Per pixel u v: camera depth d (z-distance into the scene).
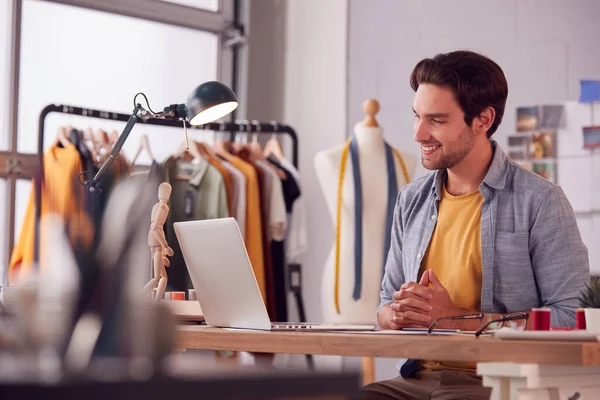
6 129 4.25
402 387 2.13
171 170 4.15
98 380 0.84
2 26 4.28
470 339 1.56
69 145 3.99
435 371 2.19
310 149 4.75
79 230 1.07
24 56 4.32
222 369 1.00
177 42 4.84
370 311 3.88
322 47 4.74
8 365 0.94
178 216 4.11
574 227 2.27
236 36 4.96
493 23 4.22
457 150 2.32
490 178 2.31
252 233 4.18
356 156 3.96
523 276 2.27
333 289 3.93
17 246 3.95
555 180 4.00
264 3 5.00
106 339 0.99
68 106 3.92
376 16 4.55
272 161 4.47
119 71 4.62
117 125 4.58
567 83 4.02
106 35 4.59
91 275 1.02
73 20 4.48
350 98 4.61
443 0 4.36
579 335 1.50
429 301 2.05
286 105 4.87
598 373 1.58
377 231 3.91
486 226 2.30
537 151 4.05
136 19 4.69
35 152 4.32
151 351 0.99
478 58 2.34
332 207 3.98
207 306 2.23
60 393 0.81
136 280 1.04
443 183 2.44
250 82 5.00
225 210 4.13
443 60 2.34
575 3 4.02
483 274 2.27
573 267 2.22
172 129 4.74
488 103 2.33
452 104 2.30
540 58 4.09
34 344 1.00
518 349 1.48
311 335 1.75
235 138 4.91
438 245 2.39
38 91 4.36
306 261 4.71
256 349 1.85
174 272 4.01
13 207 4.22
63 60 4.44
